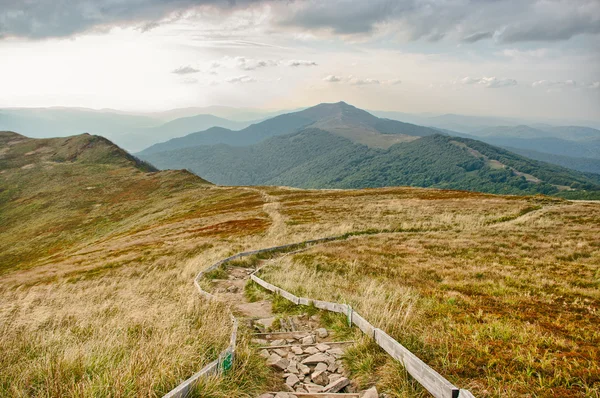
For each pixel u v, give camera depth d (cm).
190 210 7450
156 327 871
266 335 936
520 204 4425
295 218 4806
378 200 5947
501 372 571
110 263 3516
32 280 3481
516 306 1091
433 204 4975
